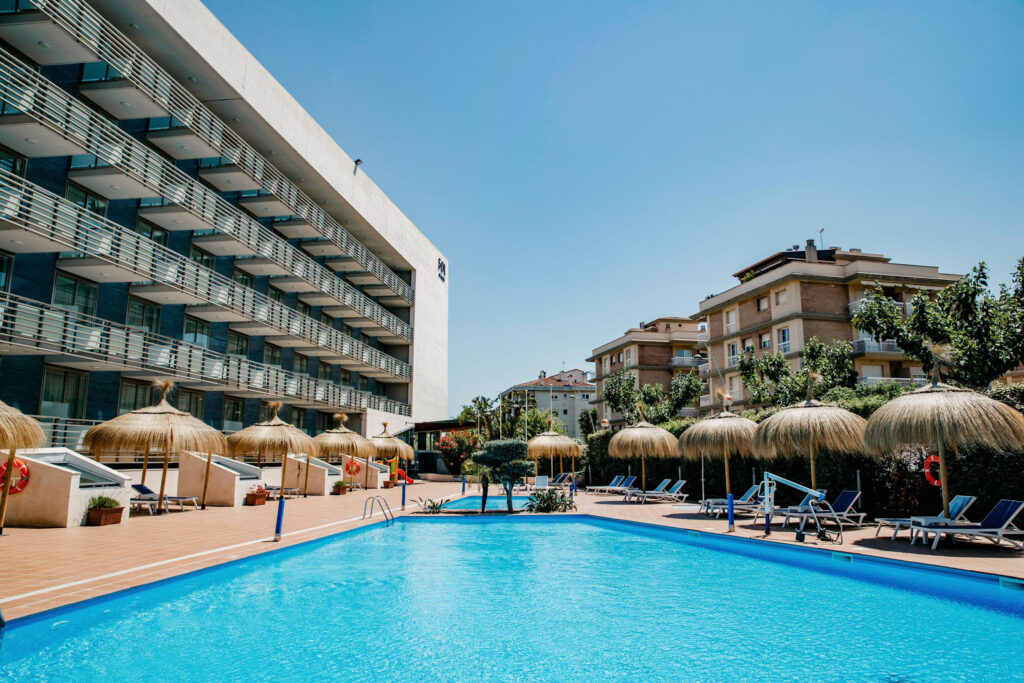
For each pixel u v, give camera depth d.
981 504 12.04
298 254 32.25
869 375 36.56
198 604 8.31
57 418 19.08
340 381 39.66
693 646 6.59
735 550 12.45
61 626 6.82
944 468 11.20
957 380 15.98
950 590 8.57
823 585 9.54
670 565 11.20
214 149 24.47
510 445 18.30
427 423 41.09
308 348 34.41
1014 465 11.38
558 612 8.01
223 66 24.33
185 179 24.28
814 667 5.91
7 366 18.53
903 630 7.10
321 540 12.63
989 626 7.26
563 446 26.69
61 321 19.17
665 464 24.42
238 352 29.45
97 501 13.95
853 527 13.51
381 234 40.66
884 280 37.47
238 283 27.59
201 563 9.38
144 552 10.23
